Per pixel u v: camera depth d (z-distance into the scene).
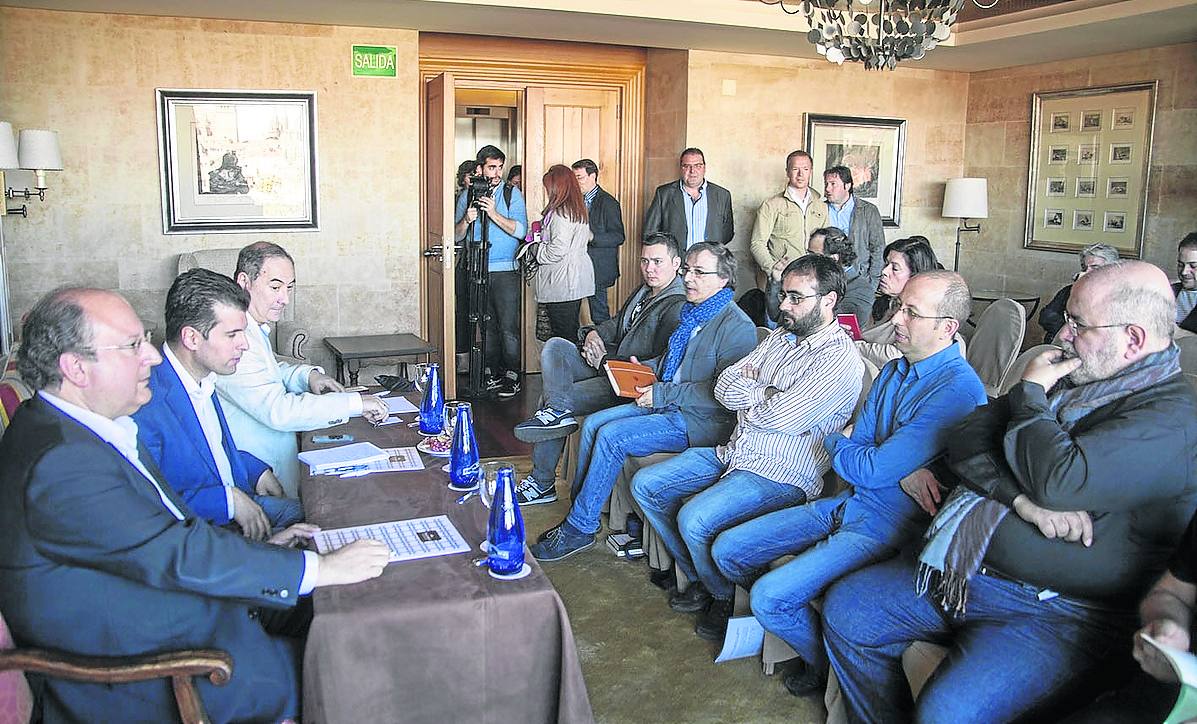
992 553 2.13
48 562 1.69
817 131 6.87
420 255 6.56
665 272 4.18
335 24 5.55
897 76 7.07
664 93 6.86
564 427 4.23
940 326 2.60
